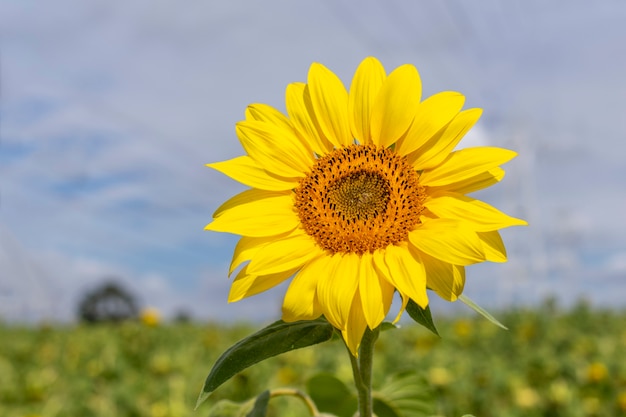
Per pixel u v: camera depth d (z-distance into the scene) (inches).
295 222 20.2
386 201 19.9
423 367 50.2
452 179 19.7
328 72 21.3
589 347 56.7
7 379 52.4
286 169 21.0
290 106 21.6
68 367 58.1
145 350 64.1
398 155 20.5
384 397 24.0
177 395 46.0
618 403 41.7
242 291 19.4
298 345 18.8
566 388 42.6
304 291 18.7
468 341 63.0
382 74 21.2
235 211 20.1
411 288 17.9
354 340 18.3
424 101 20.5
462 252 18.1
